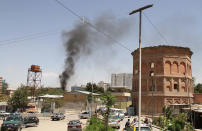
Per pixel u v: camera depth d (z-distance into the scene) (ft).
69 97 203.21
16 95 176.96
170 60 157.89
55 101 190.39
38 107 205.05
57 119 130.21
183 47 160.66
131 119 135.44
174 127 82.38
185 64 160.15
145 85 162.91
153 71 159.94
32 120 96.07
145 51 167.02
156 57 160.35
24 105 179.52
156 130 86.38
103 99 67.46
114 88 281.33
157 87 155.74
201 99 161.99
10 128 74.02
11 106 178.09
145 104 159.53
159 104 151.64
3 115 137.69
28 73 235.81
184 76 157.99
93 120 83.56
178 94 153.38
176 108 131.03
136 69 175.42
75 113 179.93
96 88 318.65
